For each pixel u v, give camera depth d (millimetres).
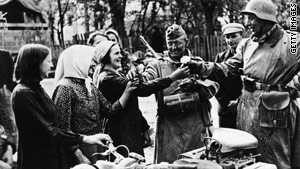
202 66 5250
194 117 5383
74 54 4922
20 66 4227
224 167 4297
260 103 5180
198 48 24734
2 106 5113
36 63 4234
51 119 4332
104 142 4992
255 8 5105
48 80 12734
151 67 5504
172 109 5312
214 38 24453
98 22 25938
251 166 4285
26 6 20281
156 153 5496
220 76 5352
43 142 4242
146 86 5152
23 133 4215
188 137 5344
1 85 5266
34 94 4215
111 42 5527
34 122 4172
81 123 4875
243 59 5391
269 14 5094
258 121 5191
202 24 27375
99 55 5465
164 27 27859
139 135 5488
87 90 4965
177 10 27312
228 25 6594
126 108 5387
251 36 5289
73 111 4859
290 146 5203
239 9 24594
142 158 4312
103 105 5207
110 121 5422
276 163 5148
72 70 4887
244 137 4582
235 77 5617
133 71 5621
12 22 20719
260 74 5207
